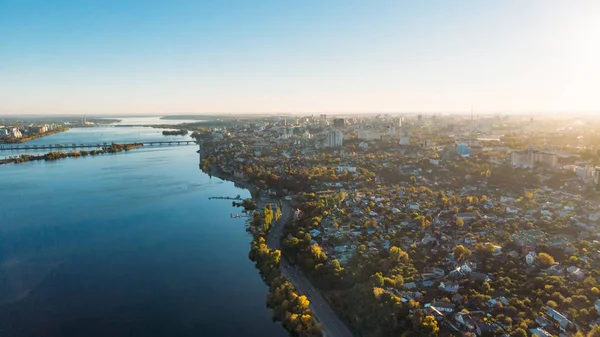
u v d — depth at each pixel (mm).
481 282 186375
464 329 152375
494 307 164375
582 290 169625
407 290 181625
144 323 180000
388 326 160500
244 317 183875
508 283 182125
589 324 149875
